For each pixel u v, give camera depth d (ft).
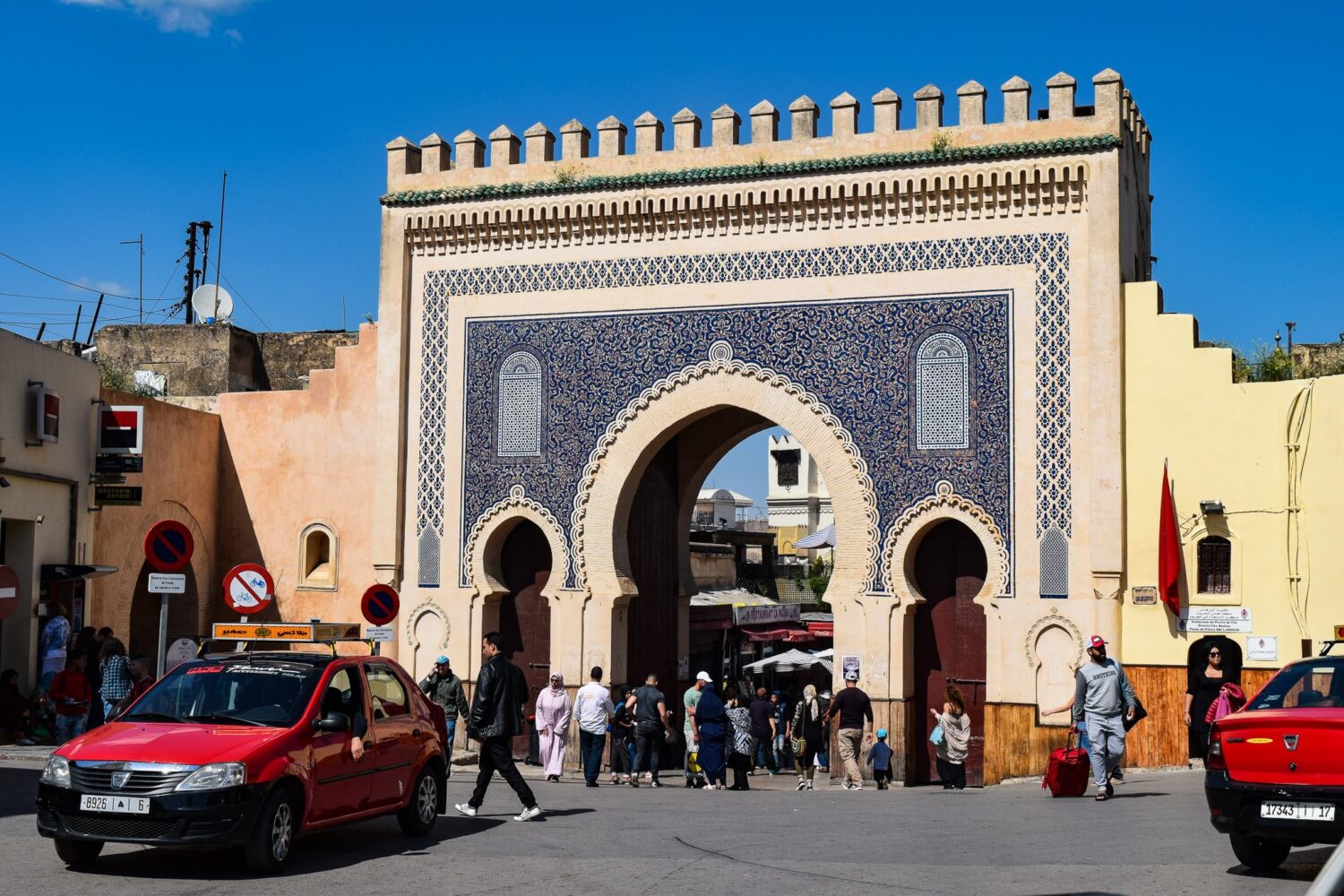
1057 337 71.41
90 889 32.81
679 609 85.76
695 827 44.88
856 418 74.38
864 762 72.79
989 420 72.23
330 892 32.53
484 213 81.00
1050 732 69.77
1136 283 71.31
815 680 129.70
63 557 74.13
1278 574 66.64
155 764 34.40
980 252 73.05
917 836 41.75
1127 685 53.11
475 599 79.92
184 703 38.83
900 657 72.54
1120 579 69.36
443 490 81.00
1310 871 33.53
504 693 46.78
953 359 73.05
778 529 243.60
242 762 34.68
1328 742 31.86
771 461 265.75
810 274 75.77
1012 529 71.36
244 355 116.47
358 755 38.58
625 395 78.43
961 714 68.23
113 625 79.92
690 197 77.46
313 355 117.50
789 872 34.65
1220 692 56.03
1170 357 69.87
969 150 72.90
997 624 71.10
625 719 74.18
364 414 85.61
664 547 83.87
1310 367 110.11
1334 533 65.21
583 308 79.46
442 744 44.11
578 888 32.76
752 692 126.21
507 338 80.69
